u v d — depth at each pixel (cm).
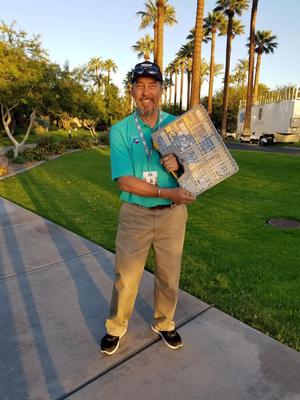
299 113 2977
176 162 185
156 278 220
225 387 194
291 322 258
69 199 714
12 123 2362
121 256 207
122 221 206
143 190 187
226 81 3403
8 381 199
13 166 1341
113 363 213
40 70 1374
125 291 212
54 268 354
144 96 187
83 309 276
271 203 664
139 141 192
